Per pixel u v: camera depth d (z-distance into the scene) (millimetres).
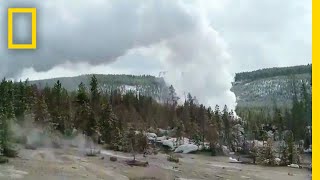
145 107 155750
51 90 123312
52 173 48812
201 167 69375
